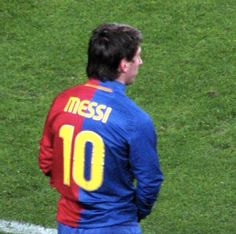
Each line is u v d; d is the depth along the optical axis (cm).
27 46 3017
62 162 1413
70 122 1392
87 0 3238
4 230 2048
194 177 2275
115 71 1389
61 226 1434
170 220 2081
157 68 2845
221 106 2608
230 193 2192
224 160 2345
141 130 1360
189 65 2850
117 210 1398
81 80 2823
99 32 1389
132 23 3094
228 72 2797
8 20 3153
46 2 3241
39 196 2205
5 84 2803
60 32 3081
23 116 2612
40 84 2805
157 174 1392
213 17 3102
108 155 1371
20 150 2430
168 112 2608
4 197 2198
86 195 1394
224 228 2042
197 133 2484
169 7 3161
